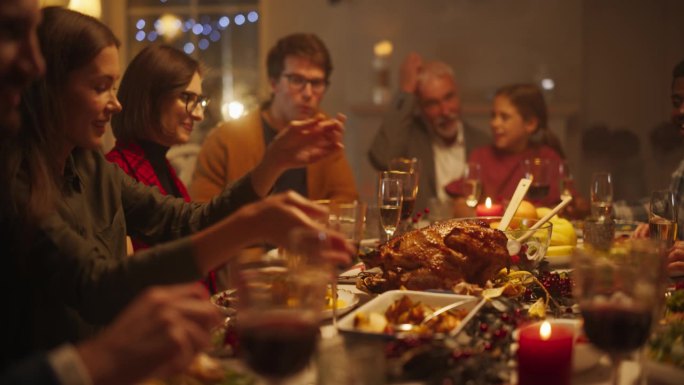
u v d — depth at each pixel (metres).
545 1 5.11
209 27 5.46
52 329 1.45
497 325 1.26
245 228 1.27
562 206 1.86
